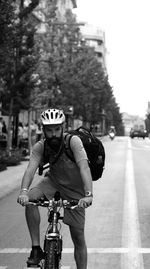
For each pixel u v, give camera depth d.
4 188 16.25
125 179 19.89
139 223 10.64
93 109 68.00
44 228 10.03
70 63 46.28
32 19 26.77
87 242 8.82
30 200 5.73
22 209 12.48
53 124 5.48
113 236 9.33
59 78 38.56
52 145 5.64
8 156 24.77
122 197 14.66
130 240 8.99
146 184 18.23
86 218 11.19
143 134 91.62
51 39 38.75
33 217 5.62
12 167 23.56
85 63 52.97
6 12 16.91
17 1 25.20
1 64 18.30
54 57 38.09
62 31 46.50
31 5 24.20
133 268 7.18
